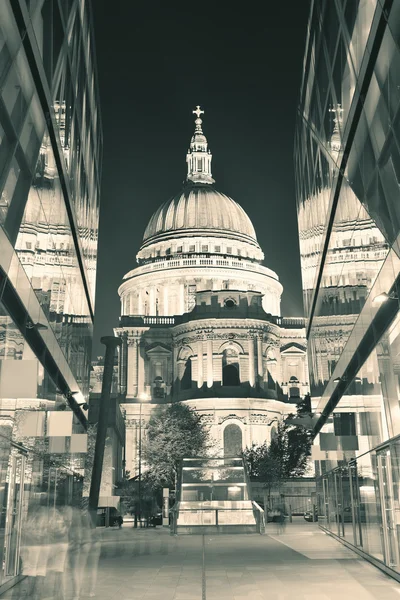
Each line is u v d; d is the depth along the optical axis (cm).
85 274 3878
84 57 3238
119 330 11088
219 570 2034
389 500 1819
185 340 10506
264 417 9769
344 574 1900
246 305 10538
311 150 3456
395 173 1570
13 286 1753
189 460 4803
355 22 1858
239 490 4475
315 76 2981
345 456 2778
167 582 1745
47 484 2512
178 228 13175
